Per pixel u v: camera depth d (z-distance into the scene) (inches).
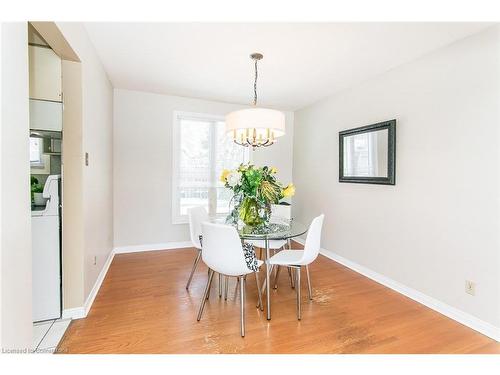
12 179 38.9
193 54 96.2
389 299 94.0
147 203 147.8
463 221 78.7
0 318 36.3
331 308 86.6
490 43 72.3
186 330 72.6
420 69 92.9
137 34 82.6
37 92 75.3
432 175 88.2
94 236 93.0
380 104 110.7
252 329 73.7
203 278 109.8
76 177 76.5
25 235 42.7
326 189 146.6
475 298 75.6
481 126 74.3
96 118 95.3
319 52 92.6
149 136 146.6
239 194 92.7
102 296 92.3
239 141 103.3
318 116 154.4
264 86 130.0
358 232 122.3
